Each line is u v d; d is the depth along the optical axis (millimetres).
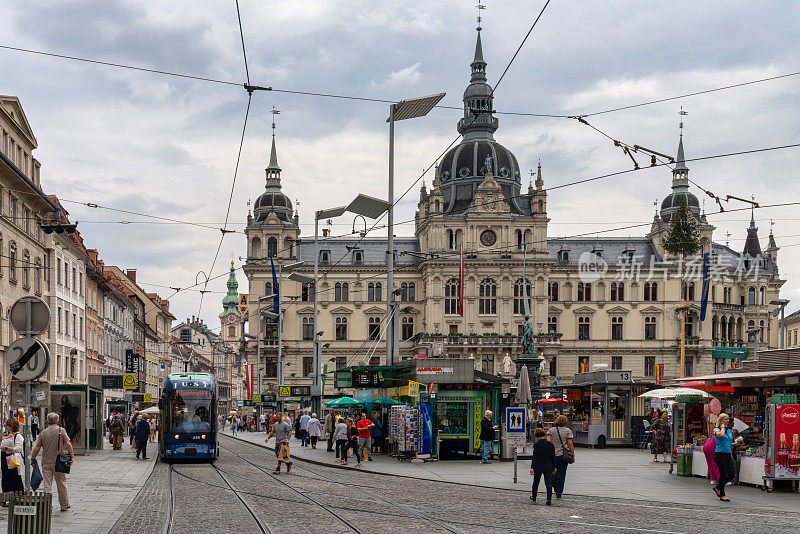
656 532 17172
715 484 24516
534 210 115062
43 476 19875
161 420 40375
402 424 37875
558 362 116812
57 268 64125
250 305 117312
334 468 35906
